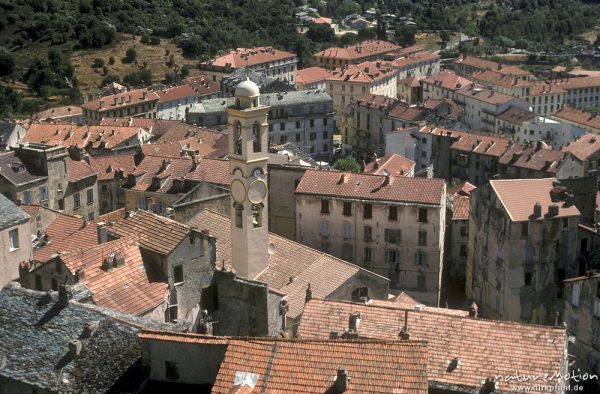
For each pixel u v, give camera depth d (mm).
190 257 73938
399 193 129750
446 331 70438
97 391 55562
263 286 73375
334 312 74500
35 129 198500
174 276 73000
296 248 103812
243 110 93688
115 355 57750
